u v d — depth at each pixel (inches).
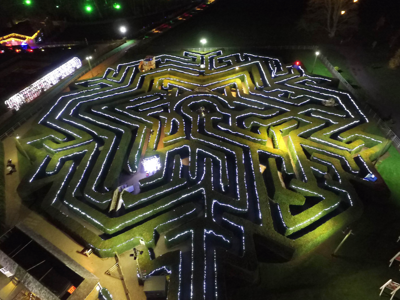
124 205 1025.5
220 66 1932.8
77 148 1243.2
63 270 778.8
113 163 1178.0
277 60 1942.7
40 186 1075.3
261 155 1250.0
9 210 1031.6
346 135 1277.1
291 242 884.0
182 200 1037.2
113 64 1989.4
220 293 768.3
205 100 1544.0
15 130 1405.0
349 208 983.6
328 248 896.3
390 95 1600.6
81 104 1553.9
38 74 1943.9
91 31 2733.8
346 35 2223.2
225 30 2546.8
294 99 1553.9
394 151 1238.3
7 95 1744.6
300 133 1310.3
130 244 901.8
